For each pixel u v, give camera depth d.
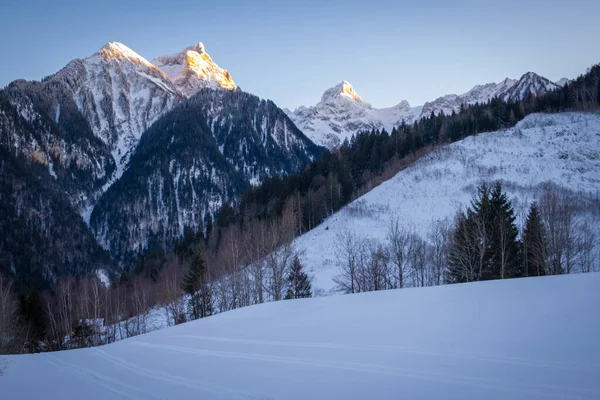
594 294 15.45
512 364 10.59
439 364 11.39
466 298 18.44
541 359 10.63
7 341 38.53
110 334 50.66
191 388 12.37
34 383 15.38
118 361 18.56
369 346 14.20
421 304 18.95
